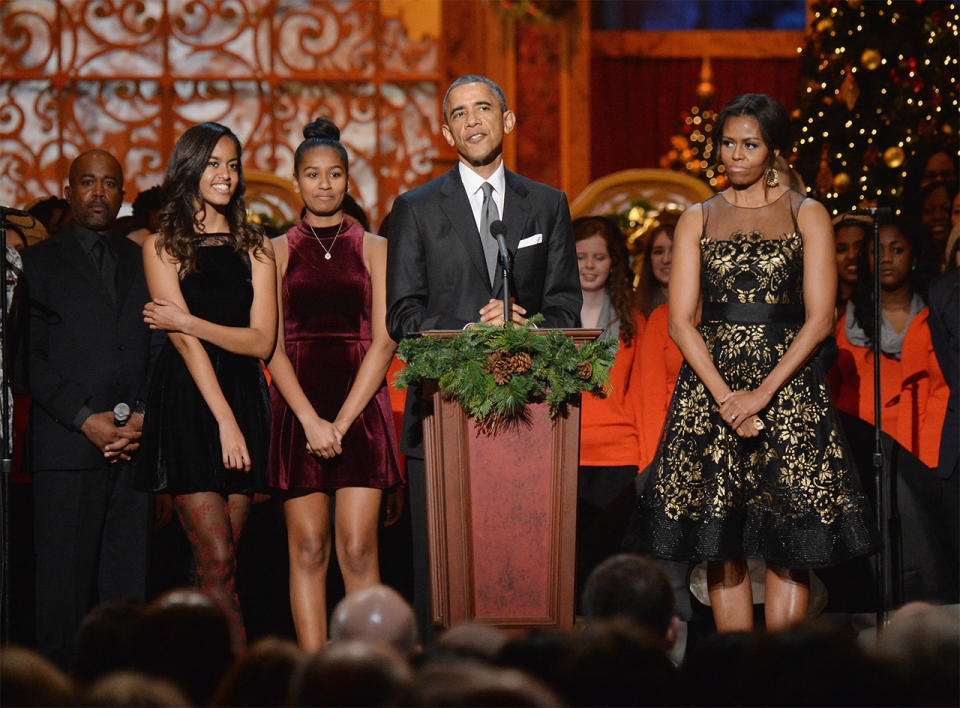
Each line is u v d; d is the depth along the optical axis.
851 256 19.45
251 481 14.22
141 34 35.34
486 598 12.78
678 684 7.30
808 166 25.61
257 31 35.53
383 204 35.41
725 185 32.12
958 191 20.05
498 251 14.41
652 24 37.91
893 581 16.83
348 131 35.66
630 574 9.47
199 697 8.19
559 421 12.83
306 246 15.10
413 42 35.88
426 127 35.72
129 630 8.57
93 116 35.06
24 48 34.94
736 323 13.75
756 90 38.00
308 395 14.77
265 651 7.19
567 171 37.03
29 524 17.38
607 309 19.03
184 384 14.19
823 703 6.72
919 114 24.55
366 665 6.43
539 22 36.69
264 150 35.38
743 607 13.84
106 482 15.80
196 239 14.28
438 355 12.54
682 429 13.85
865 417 18.41
